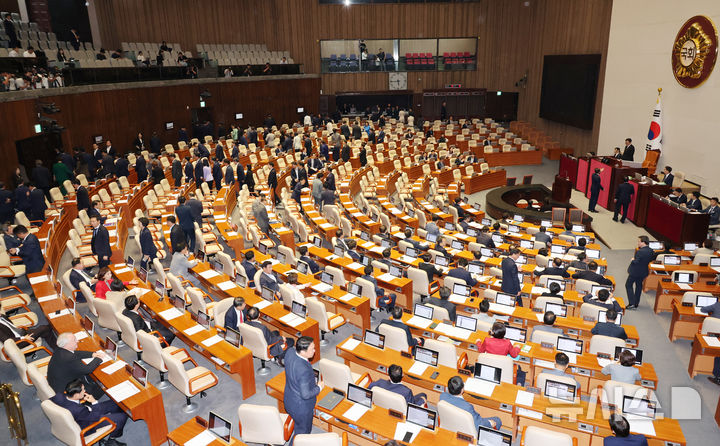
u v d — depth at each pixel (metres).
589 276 11.56
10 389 7.27
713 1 18.20
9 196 14.84
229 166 21.09
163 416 7.42
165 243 15.14
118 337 10.27
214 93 31.56
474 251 13.62
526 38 37.94
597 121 27.83
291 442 7.14
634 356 7.45
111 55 26.92
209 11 35.22
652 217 17.48
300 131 33.00
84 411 6.98
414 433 6.44
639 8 22.70
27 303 10.49
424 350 8.10
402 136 34.22
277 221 17.02
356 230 17.19
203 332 9.09
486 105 40.59
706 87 18.72
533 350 8.70
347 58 39.81
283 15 37.84
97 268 13.32
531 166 30.70
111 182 20.11
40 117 18.11
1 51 19.52
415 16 38.97
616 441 6.11
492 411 7.54
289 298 10.28
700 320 10.59
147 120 26.58
